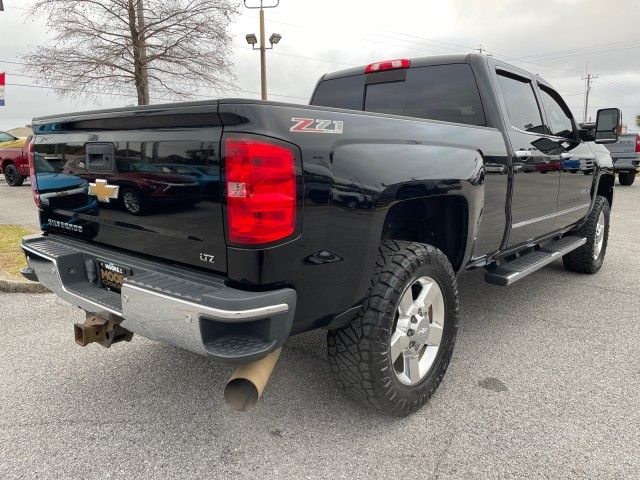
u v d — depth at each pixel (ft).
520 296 15.64
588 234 17.29
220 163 6.37
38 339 12.07
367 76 13.53
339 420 8.68
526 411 8.93
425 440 8.11
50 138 9.22
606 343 11.95
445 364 9.34
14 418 8.75
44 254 8.91
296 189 6.47
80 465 7.54
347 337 7.88
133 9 50.88
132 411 8.98
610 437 8.14
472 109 11.66
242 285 6.52
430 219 9.89
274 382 9.98
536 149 12.42
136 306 6.97
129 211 7.82
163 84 53.57
